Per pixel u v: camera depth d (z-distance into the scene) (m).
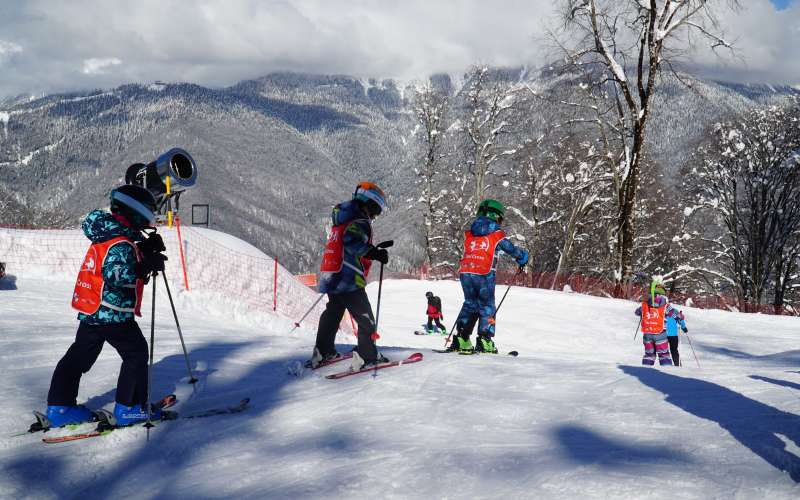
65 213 75.69
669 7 24.92
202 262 14.95
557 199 38.00
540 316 19.91
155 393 5.03
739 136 33.19
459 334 6.71
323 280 5.48
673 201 40.88
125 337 4.02
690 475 2.82
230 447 3.69
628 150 28.53
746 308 32.09
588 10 25.80
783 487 2.62
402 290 25.86
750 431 3.42
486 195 39.91
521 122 36.66
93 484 3.21
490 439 3.58
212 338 8.16
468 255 6.64
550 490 2.74
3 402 4.63
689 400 4.25
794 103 32.91
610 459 3.11
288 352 7.02
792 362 9.05
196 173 16.00
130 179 15.95
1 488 3.12
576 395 4.58
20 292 11.43
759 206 34.03
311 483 3.00
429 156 40.41
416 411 4.21
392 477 3.02
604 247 40.69
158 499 2.95
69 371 4.05
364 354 5.52
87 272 3.96
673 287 38.66
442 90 40.19
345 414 4.25
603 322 19.42
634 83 27.42
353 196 5.60
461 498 2.73
